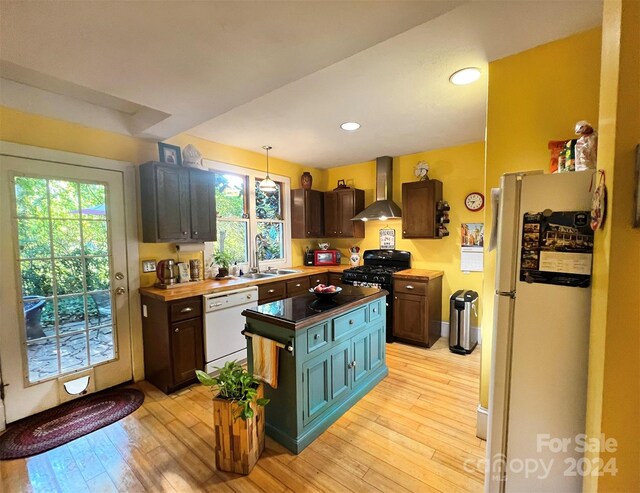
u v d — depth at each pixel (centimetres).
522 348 121
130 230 277
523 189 119
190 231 299
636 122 83
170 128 258
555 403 116
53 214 233
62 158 236
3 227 211
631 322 86
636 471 89
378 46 171
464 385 265
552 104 171
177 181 288
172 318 255
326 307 213
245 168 387
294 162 463
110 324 265
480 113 269
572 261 111
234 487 160
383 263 436
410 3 117
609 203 88
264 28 132
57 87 223
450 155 381
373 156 426
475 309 359
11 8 115
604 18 95
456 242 383
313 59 158
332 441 195
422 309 349
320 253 480
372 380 261
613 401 89
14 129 214
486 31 159
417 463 176
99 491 158
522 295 120
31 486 162
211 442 196
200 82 180
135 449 189
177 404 240
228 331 296
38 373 228
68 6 115
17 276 217
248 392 171
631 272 85
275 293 355
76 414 226
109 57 153
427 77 207
